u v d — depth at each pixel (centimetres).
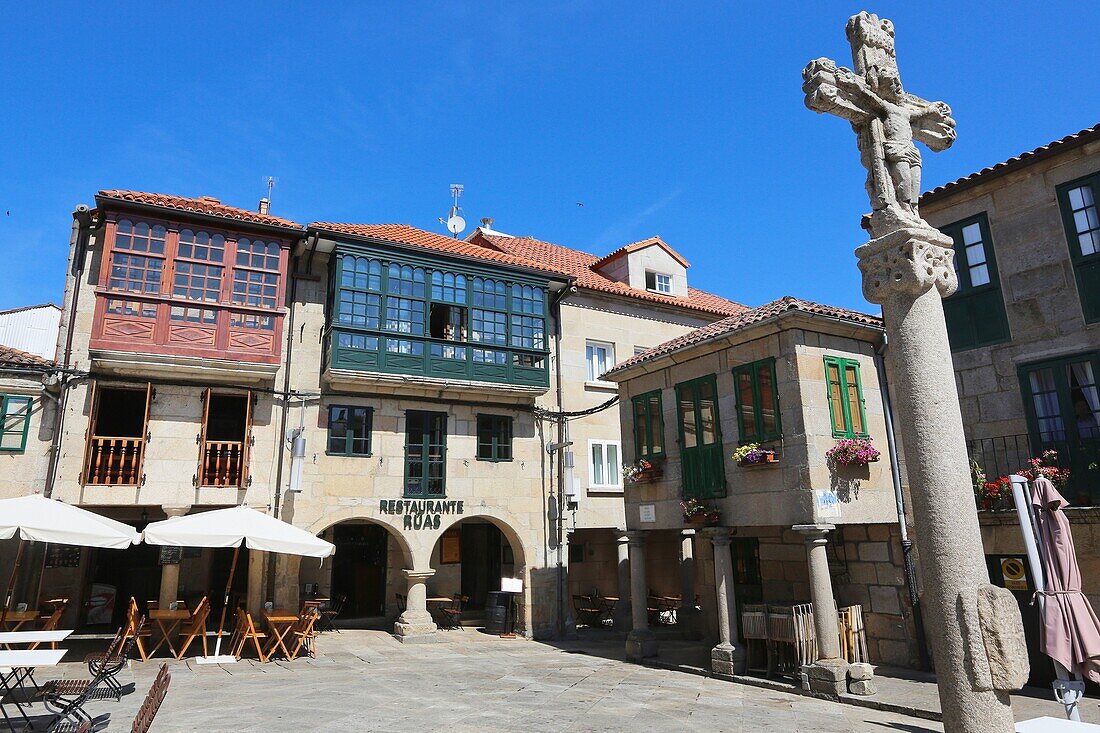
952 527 482
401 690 1094
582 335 2086
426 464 1766
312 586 1866
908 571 1234
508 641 1734
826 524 1137
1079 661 595
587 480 1995
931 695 1032
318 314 1731
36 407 1433
